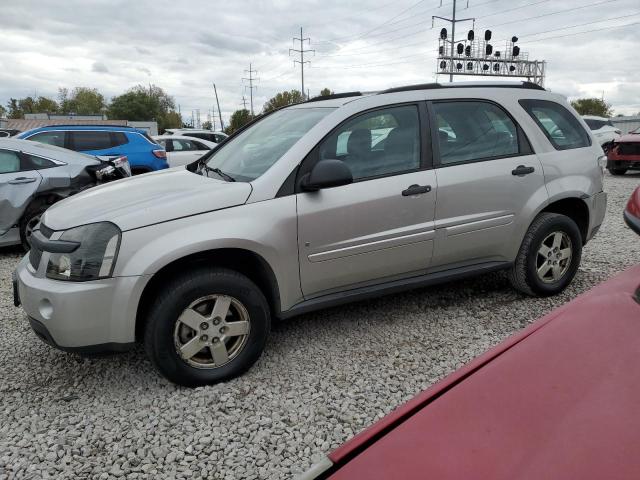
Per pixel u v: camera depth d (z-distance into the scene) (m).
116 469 2.33
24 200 6.02
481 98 3.89
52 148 6.55
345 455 1.18
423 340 3.57
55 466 2.37
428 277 3.66
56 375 3.22
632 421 1.03
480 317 3.94
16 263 5.94
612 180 12.84
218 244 2.84
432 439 1.13
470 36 46.81
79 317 2.68
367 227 3.29
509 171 3.81
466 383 1.30
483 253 3.84
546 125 4.14
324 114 3.47
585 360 1.27
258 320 3.05
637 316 1.40
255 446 2.48
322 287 3.29
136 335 2.90
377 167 3.39
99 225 2.77
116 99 93.12
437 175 3.53
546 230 4.02
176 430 2.61
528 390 1.21
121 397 2.93
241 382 3.04
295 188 3.12
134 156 9.95
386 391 2.93
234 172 3.44
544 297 4.27
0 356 3.49
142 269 2.71
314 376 3.11
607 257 5.52
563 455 0.98
